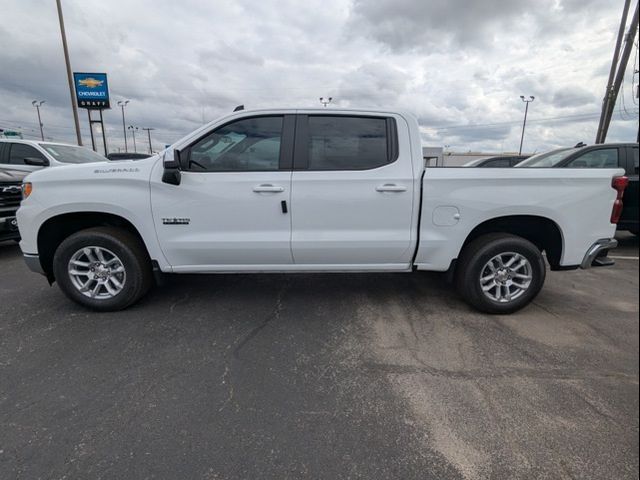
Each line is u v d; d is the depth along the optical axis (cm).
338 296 401
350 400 230
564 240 344
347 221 335
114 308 353
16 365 266
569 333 318
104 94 2188
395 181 331
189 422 211
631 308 373
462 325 333
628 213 599
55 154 819
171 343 299
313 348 293
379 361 275
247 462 184
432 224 337
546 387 242
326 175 329
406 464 183
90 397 232
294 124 337
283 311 362
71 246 337
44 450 189
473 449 192
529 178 331
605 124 1427
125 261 341
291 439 199
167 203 329
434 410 221
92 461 183
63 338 306
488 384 246
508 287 351
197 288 421
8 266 522
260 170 333
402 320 344
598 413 217
